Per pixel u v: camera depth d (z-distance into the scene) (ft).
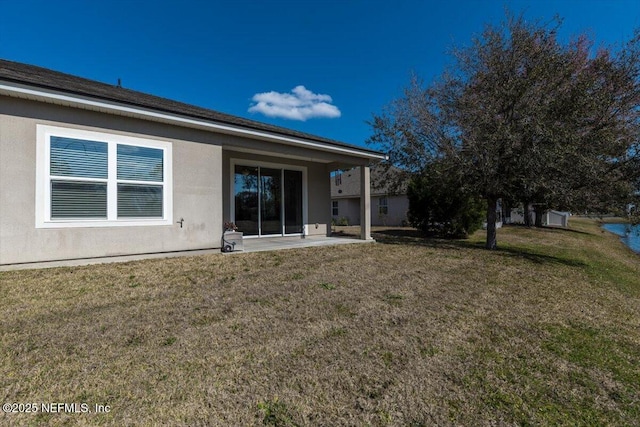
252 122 28.76
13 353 8.49
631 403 7.47
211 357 8.66
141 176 19.69
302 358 8.84
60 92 15.87
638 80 26.30
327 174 38.63
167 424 6.08
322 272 18.92
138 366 8.07
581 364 9.29
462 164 30.14
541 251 35.40
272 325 10.98
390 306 13.44
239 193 31.42
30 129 16.06
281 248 26.73
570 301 15.89
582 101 25.90
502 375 8.43
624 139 25.89
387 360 8.93
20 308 11.62
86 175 17.71
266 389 7.35
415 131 35.22
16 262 15.88
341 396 7.22
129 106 18.10
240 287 15.26
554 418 6.81
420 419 6.57
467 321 12.21
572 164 25.96
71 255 17.34
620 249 51.24
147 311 11.82
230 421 6.25
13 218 15.74
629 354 10.18
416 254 27.20
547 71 27.61
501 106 29.73
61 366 7.95
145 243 19.93
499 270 22.40
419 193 45.32
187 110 23.02
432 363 8.87
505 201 38.73
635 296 18.83
